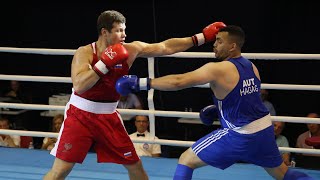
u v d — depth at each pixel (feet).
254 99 9.99
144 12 24.29
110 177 13.61
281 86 13.51
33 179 13.42
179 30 23.99
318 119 13.47
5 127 19.10
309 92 22.95
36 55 25.99
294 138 23.21
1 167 14.28
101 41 10.13
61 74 25.93
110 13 9.97
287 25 22.57
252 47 23.13
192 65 24.14
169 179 13.46
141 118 16.26
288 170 10.43
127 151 10.55
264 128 10.01
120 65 10.19
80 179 13.42
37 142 22.21
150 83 9.59
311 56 13.12
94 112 10.24
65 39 25.44
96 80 9.55
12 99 23.94
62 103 23.30
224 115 10.04
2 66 26.40
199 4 23.50
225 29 10.13
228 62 9.93
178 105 24.81
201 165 10.28
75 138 10.22
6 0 25.61
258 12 22.80
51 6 25.25
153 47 10.91
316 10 22.06
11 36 25.95
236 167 14.30
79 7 24.97
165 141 14.35
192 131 23.25
